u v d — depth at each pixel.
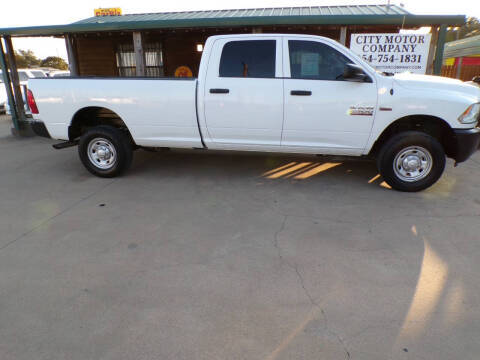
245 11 9.95
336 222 3.89
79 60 12.19
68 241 3.52
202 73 4.85
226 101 4.81
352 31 9.74
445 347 2.17
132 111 5.12
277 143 4.93
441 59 7.20
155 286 2.79
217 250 3.32
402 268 3.00
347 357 2.10
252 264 3.08
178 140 5.19
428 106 4.38
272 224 3.85
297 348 2.17
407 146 4.56
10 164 6.45
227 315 2.46
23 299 2.65
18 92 9.25
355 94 4.50
